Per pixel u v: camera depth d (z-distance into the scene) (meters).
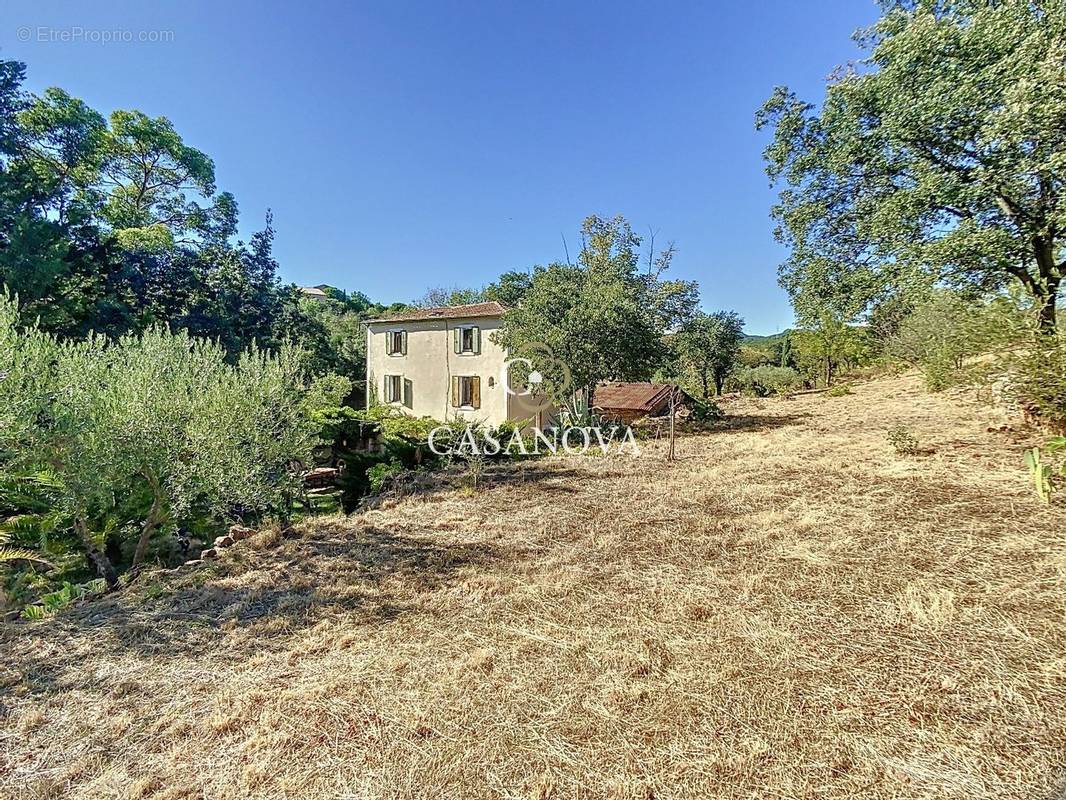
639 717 2.53
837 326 19.62
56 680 3.13
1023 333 5.95
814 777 2.09
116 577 5.51
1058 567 3.63
